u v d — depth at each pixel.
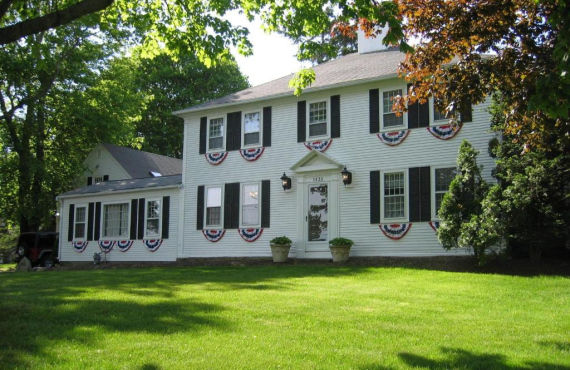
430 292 10.69
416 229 18.09
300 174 20.66
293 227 20.55
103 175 32.25
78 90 30.03
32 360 5.61
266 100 21.83
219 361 5.56
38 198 30.14
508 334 6.97
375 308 8.83
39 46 10.06
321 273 14.60
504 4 9.26
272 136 21.59
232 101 22.50
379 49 24.17
